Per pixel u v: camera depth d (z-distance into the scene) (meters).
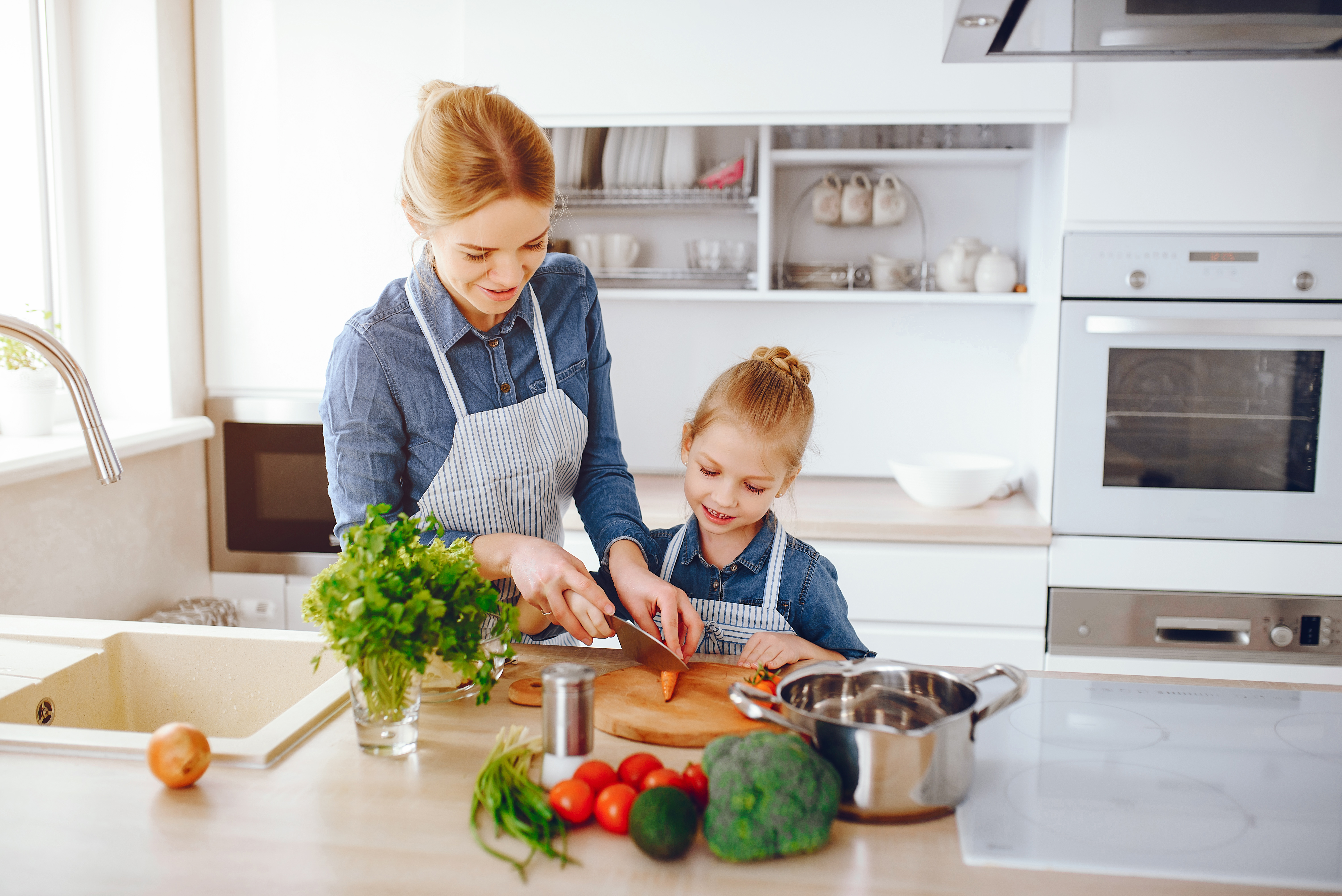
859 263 2.65
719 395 1.28
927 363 2.70
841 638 1.32
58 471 1.87
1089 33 1.35
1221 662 2.19
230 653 1.26
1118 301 2.19
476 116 1.02
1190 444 2.20
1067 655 2.22
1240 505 2.18
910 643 2.25
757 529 1.37
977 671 1.08
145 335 2.37
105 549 2.15
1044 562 2.21
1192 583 2.19
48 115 2.28
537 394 1.32
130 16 2.28
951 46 1.41
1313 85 2.09
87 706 1.22
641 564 1.25
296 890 0.68
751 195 2.50
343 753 0.91
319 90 2.39
